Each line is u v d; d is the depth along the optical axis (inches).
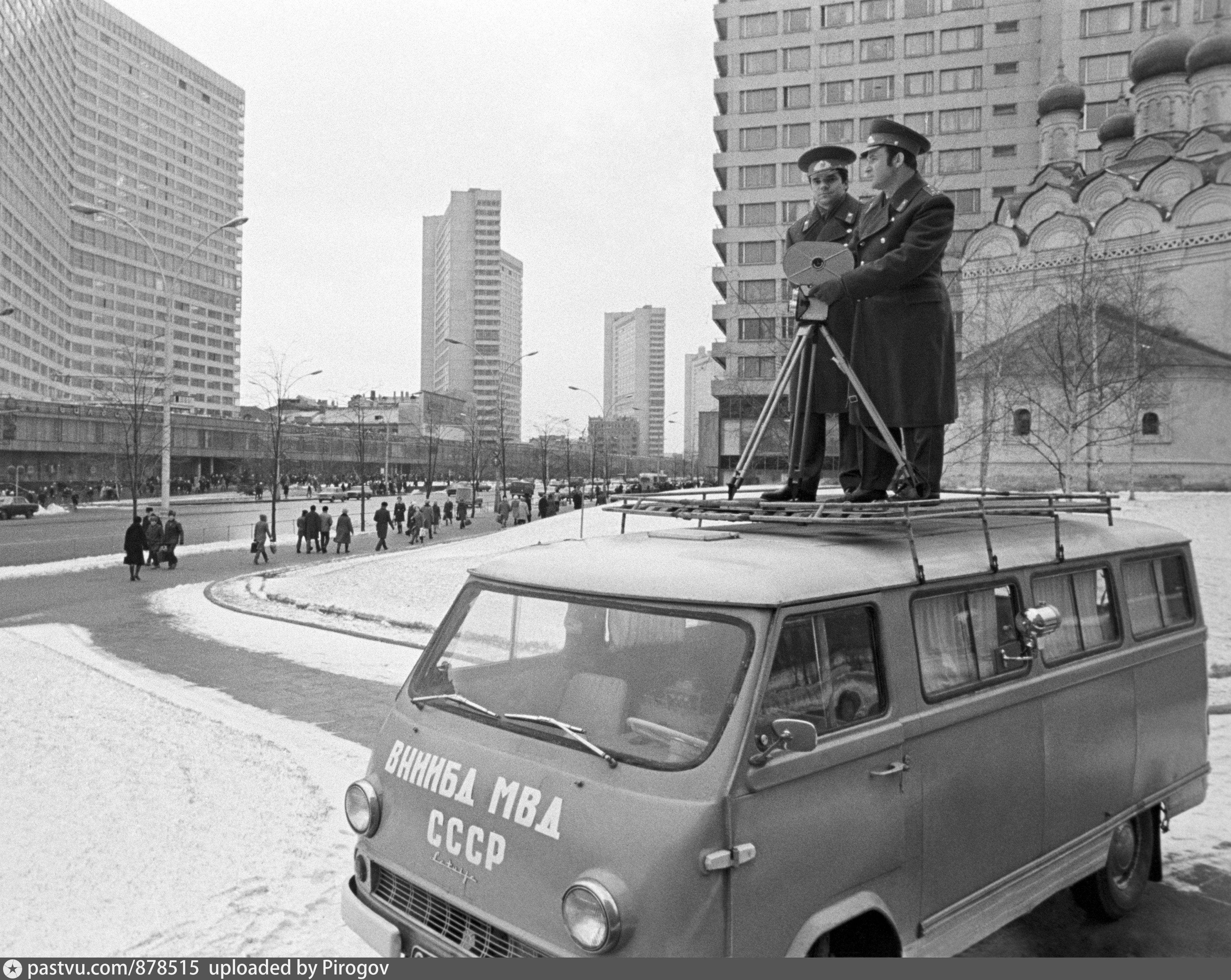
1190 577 228.8
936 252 184.9
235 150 6122.1
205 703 383.9
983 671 158.6
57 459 2711.6
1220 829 249.8
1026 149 2404.0
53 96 4232.3
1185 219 1631.4
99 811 246.2
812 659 129.2
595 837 118.5
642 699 128.6
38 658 471.5
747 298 2349.9
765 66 2564.0
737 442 2447.1
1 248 3383.4
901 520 145.3
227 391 5959.6
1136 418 1398.9
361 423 2415.1
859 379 195.5
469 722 143.3
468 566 893.2
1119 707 191.9
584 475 4931.1
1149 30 2263.8
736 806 114.7
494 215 6481.3
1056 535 181.6
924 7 2464.3
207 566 1043.3
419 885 139.2
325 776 283.3
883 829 134.3
